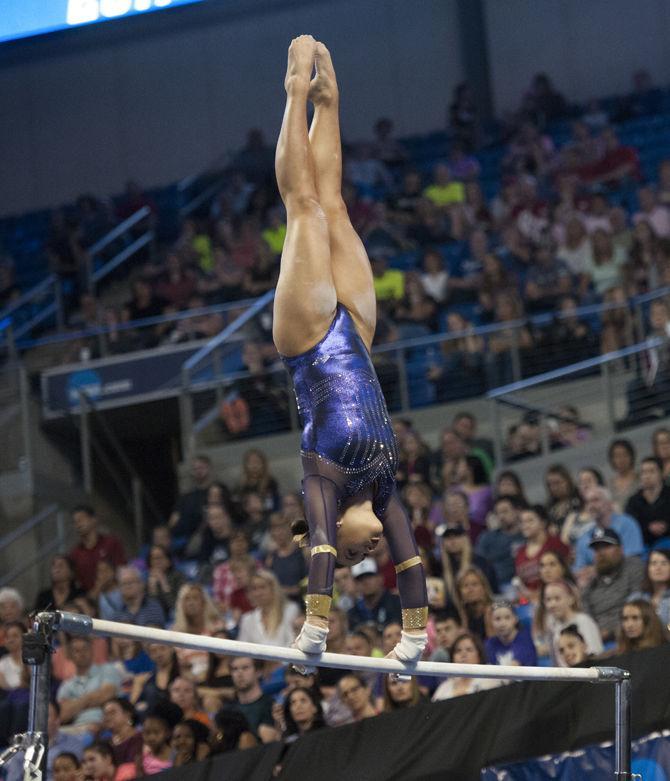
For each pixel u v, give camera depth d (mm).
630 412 27438
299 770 15523
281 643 20562
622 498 23859
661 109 40562
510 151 39750
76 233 40375
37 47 45062
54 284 38656
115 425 34625
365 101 44500
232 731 17562
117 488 35281
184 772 16000
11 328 34562
